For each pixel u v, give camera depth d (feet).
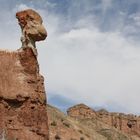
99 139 346.95
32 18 135.03
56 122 287.07
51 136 257.96
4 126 120.98
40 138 126.41
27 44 132.77
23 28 135.13
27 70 130.00
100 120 483.51
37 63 133.18
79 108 476.54
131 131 520.01
